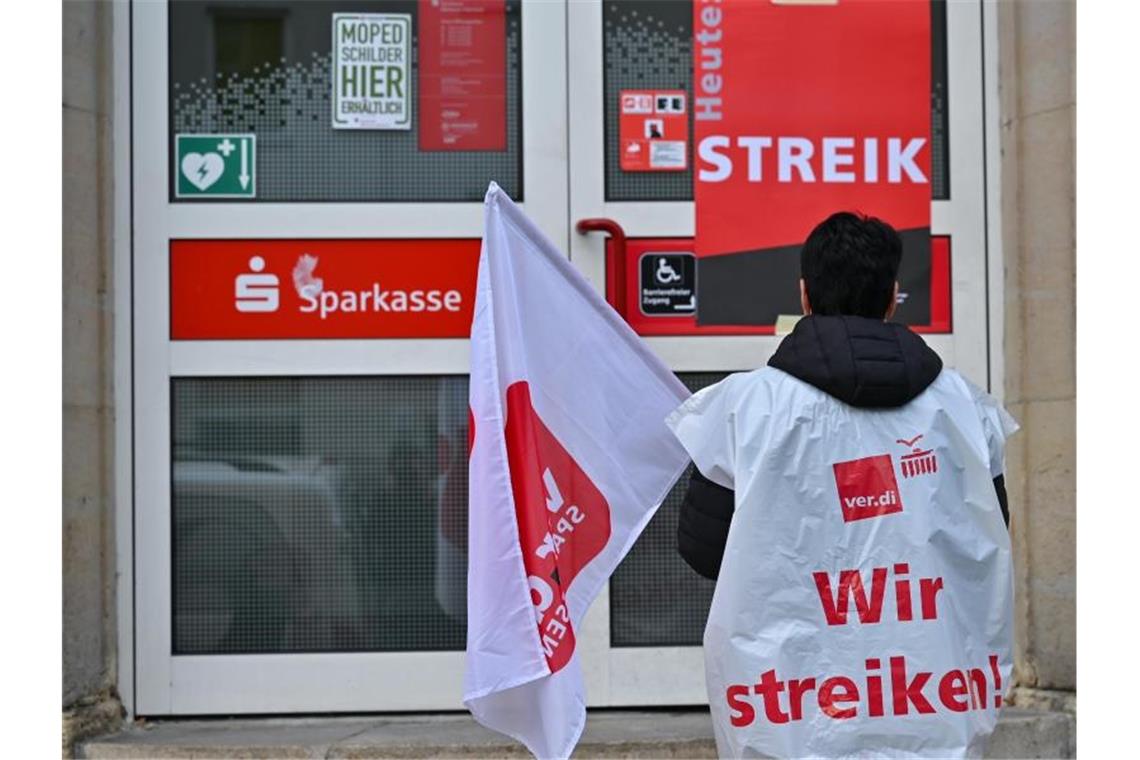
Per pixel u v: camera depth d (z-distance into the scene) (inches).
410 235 166.2
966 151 168.9
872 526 101.9
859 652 100.7
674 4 167.9
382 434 166.4
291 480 165.8
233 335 165.0
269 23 166.7
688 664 166.1
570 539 118.3
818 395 103.3
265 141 166.1
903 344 105.0
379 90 167.2
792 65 168.4
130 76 164.9
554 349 119.0
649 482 121.5
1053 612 163.5
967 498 103.9
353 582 165.9
